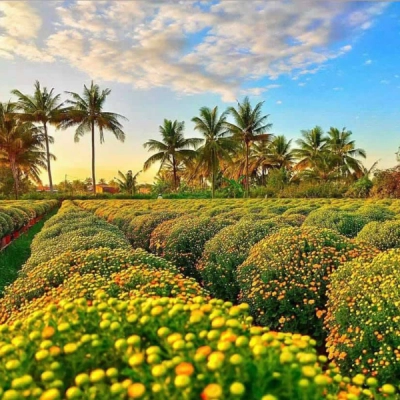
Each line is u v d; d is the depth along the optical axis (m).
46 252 6.03
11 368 1.49
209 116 38.69
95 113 40.84
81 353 1.61
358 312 3.68
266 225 7.34
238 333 1.67
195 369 1.39
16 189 40.22
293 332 4.81
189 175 47.47
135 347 1.57
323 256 5.12
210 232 8.21
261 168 51.94
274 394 1.31
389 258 4.12
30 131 40.03
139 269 4.02
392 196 27.08
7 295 4.32
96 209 20.48
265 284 5.09
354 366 3.52
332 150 47.25
